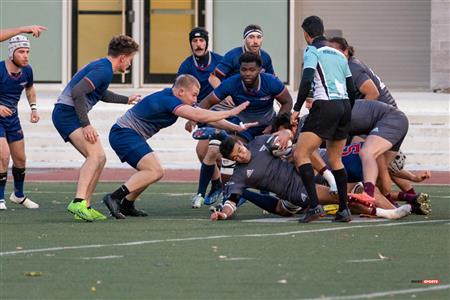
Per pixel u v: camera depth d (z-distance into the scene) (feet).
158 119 94.48
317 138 90.02
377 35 199.11
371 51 199.31
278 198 96.99
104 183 129.39
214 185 107.45
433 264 73.51
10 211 102.06
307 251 78.38
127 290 65.67
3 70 102.17
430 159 148.25
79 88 91.66
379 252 77.97
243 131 96.94
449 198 113.29
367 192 94.63
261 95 99.14
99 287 66.49
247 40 107.55
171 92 94.58
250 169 94.73
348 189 98.68
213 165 105.29
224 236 85.20
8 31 92.94
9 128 103.30
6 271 71.05
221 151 94.27
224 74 108.88
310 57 89.25
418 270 71.41
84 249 79.15
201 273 70.38
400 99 175.32
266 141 95.20
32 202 105.40
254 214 99.91
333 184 94.63
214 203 107.55
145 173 95.14
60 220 94.84
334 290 65.51
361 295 64.18
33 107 106.52
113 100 98.17
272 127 99.96
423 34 199.11
